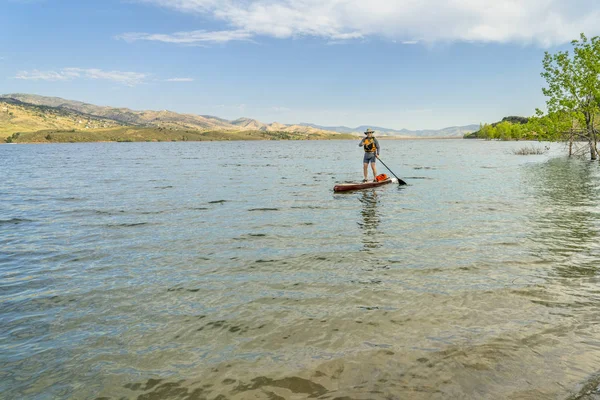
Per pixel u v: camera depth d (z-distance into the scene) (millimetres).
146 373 3996
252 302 5773
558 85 36062
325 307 5516
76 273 7320
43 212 13734
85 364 4207
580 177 22812
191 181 23719
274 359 4180
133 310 5609
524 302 5520
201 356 4297
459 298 5707
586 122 36219
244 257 8102
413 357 4125
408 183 21328
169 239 9727
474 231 9977
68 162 49125
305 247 8789
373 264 7461
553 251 8023
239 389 3660
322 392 3570
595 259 7434
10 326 5180
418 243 8938
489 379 3707
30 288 6586
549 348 4262
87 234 10406
